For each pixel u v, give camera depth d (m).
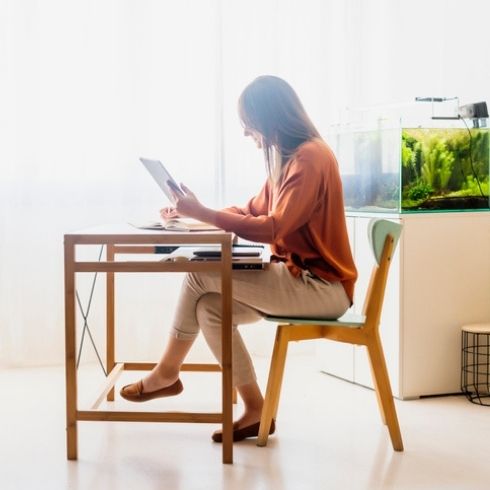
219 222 2.70
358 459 2.67
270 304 2.75
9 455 2.72
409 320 3.38
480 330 3.33
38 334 4.05
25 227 3.97
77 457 2.68
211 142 4.11
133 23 3.99
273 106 2.81
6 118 3.91
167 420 2.65
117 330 4.12
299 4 4.18
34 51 3.90
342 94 4.25
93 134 3.98
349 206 3.68
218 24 4.07
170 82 4.04
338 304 2.78
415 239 3.37
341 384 3.66
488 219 3.48
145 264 2.59
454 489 2.42
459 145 3.43
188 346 2.92
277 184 2.82
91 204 4.01
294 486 2.43
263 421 2.79
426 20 4.20
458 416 3.17
